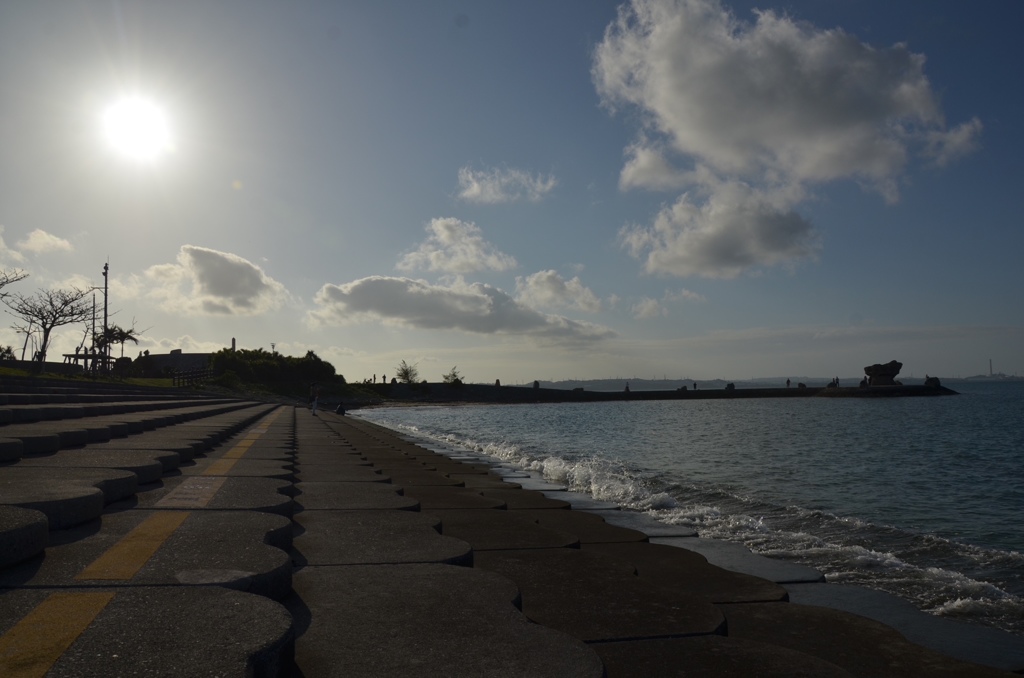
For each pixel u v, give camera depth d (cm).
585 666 230
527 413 6444
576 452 2242
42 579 284
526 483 1205
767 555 703
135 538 362
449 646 248
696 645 292
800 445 2612
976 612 521
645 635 302
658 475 1578
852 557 690
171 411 1981
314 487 683
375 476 812
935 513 1143
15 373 2981
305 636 257
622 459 2003
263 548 340
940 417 5050
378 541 428
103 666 197
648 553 565
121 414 1451
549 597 359
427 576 343
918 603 543
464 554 396
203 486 567
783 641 361
